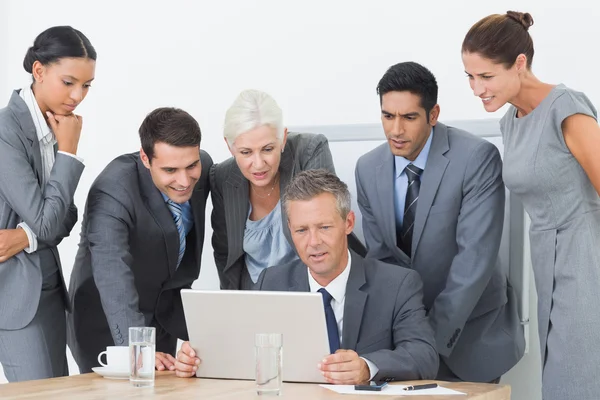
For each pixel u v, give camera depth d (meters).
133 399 2.02
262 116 3.00
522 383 3.69
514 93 2.87
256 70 4.59
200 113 4.71
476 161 3.18
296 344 2.31
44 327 3.12
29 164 3.06
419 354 2.46
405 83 3.10
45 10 5.07
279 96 4.54
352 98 4.37
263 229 3.29
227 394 2.10
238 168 3.32
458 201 3.19
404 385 2.27
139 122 4.84
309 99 4.47
